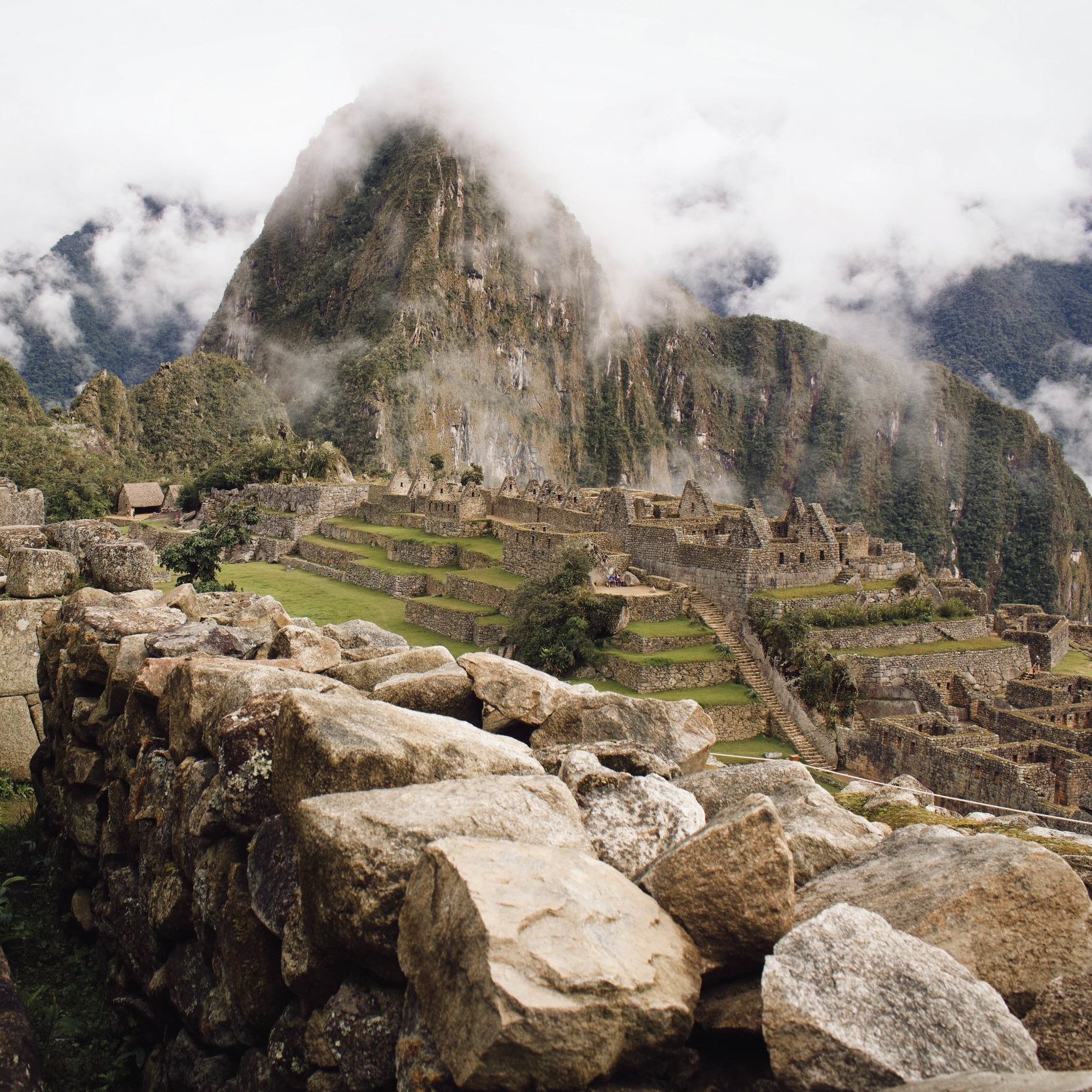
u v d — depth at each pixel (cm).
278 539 7706
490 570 5281
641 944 430
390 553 6372
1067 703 3459
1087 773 2597
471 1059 385
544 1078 380
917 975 399
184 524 9575
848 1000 389
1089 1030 424
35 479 9331
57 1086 694
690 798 578
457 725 634
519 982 383
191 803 676
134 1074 732
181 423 18325
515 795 514
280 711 603
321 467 10762
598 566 4416
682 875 475
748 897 464
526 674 803
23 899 993
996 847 482
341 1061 482
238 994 577
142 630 989
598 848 536
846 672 3397
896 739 2936
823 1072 372
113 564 1370
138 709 847
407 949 443
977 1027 383
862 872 520
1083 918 455
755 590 4019
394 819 484
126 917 783
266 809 616
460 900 415
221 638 908
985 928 444
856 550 5238
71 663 1016
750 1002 440
